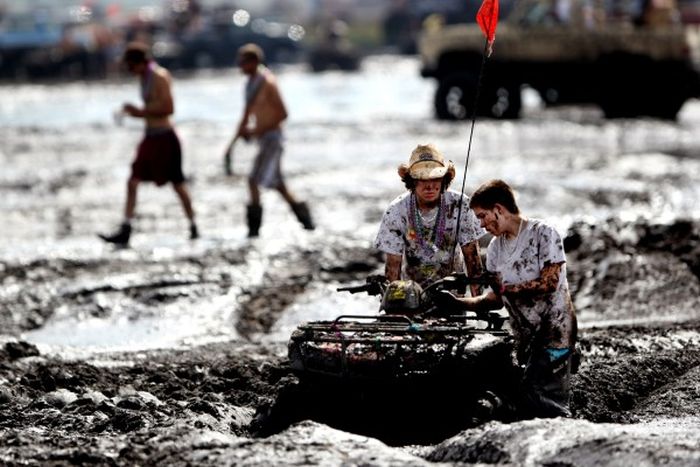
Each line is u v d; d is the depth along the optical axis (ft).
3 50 456.45
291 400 58.39
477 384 57.06
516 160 179.01
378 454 48.62
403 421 57.41
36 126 249.14
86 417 60.18
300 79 463.83
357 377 55.72
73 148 209.26
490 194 56.59
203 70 494.59
